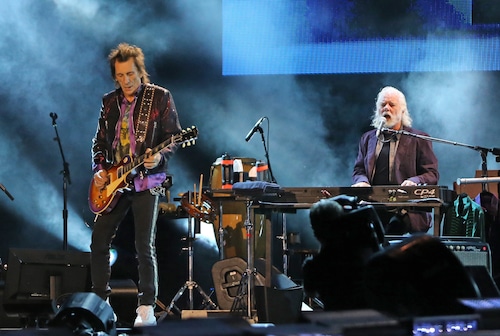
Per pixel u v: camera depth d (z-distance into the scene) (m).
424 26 33.81
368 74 35.00
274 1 34.44
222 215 28.28
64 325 14.51
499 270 25.11
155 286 21.42
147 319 21.03
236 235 28.27
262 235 28.39
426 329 11.28
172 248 30.50
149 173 21.28
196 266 31.09
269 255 22.70
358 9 34.12
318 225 14.82
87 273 23.45
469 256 20.92
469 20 33.56
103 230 21.67
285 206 22.31
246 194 22.36
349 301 14.53
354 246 14.70
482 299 12.12
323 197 22.22
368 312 11.70
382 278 12.45
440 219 23.17
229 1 34.62
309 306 25.48
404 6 33.91
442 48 33.81
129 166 21.22
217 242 28.61
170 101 21.95
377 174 25.16
